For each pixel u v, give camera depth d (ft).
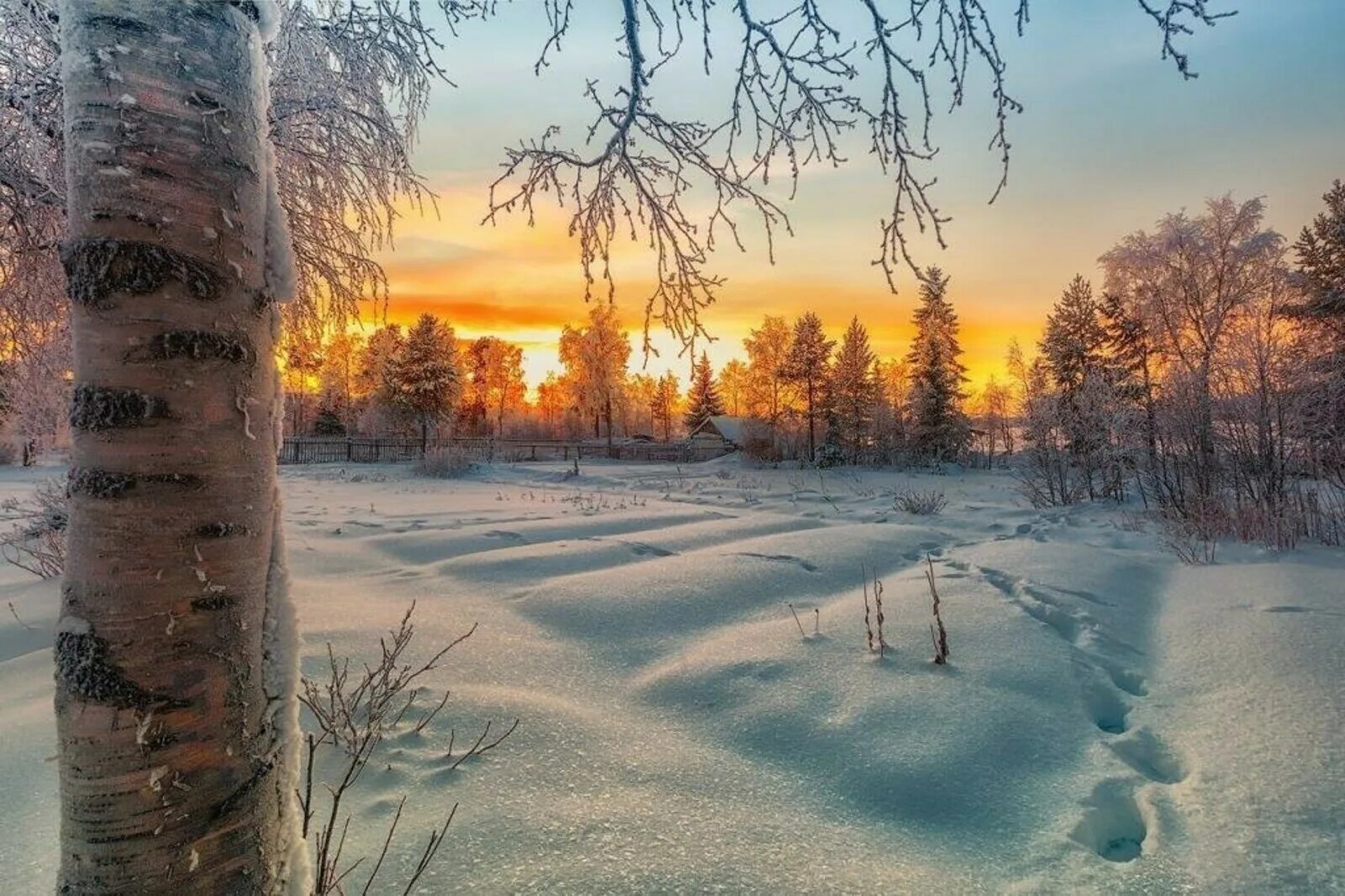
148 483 3.88
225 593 4.11
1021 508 46.21
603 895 7.08
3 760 9.65
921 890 7.57
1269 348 35.50
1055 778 10.34
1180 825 9.00
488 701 12.15
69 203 4.00
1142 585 22.47
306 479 73.61
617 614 18.61
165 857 3.84
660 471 95.76
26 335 17.89
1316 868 7.89
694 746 11.18
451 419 138.41
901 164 7.88
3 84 13.89
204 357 4.06
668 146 8.30
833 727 11.76
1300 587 20.35
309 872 4.75
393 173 18.39
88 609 3.84
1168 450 40.04
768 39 7.66
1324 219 77.51
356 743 10.08
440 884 7.13
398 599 19.90
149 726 3.81
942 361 112.98
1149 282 75.00
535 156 8.13
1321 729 11.22
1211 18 6.41
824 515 42.55
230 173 4.24
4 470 74.28
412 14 10.30
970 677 13.82
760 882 7.52
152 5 4.03
